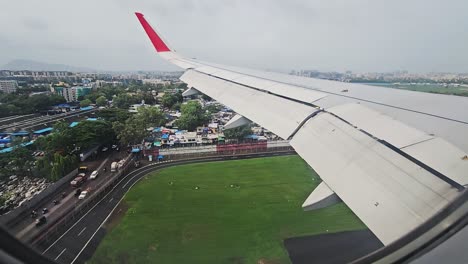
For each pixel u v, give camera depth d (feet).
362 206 12.80
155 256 42.47
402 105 23.62
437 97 26.53
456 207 10.21
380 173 14.05
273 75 59.00
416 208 11.16
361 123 19.76
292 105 30.45
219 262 41.55
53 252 42.86
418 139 15.34
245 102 38.58
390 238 10.55
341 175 15.57
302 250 44.19
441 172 12.25
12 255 6.67
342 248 44.52
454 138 15.65
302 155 19.76
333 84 41.24
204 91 54.03
